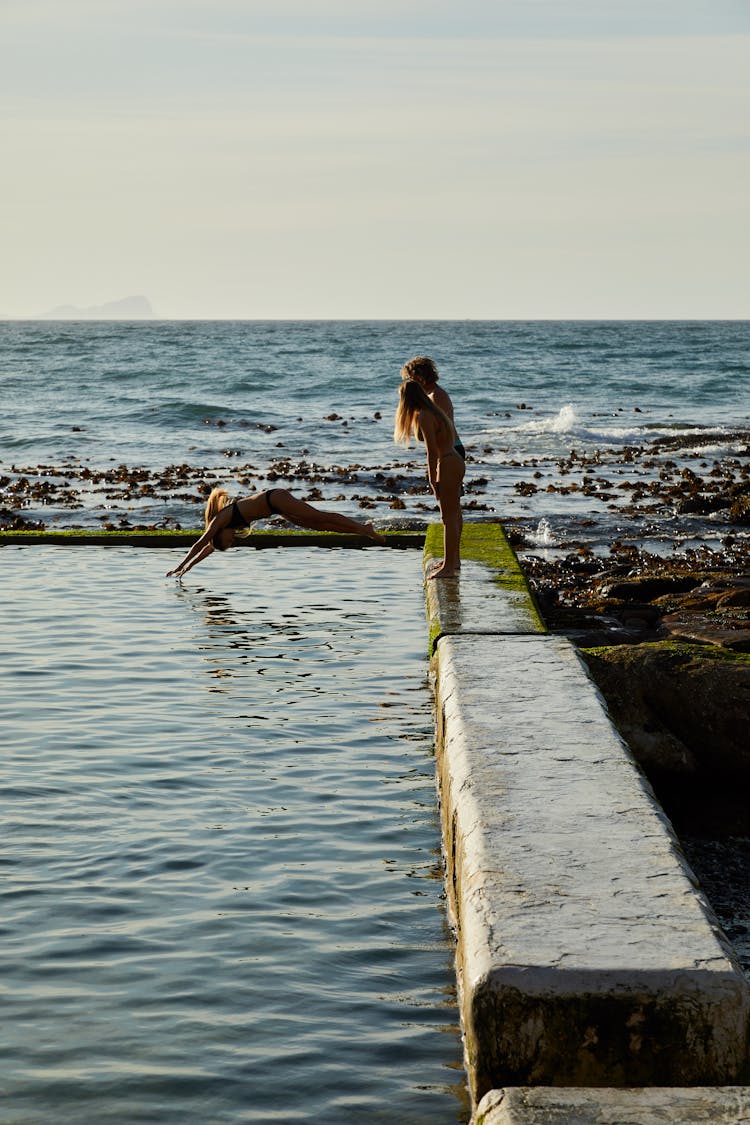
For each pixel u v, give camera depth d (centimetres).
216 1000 497
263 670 1048
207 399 5259
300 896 598
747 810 755
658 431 4028
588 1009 360
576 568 1697
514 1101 321
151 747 828
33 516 2225
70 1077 442
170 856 643
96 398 5281
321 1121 419
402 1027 480
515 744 602
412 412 1171
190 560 1459
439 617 983
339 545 1780
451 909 572
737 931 591
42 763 789
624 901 412
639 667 789
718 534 2078
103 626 1219
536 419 4597
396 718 909
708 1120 307
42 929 555
